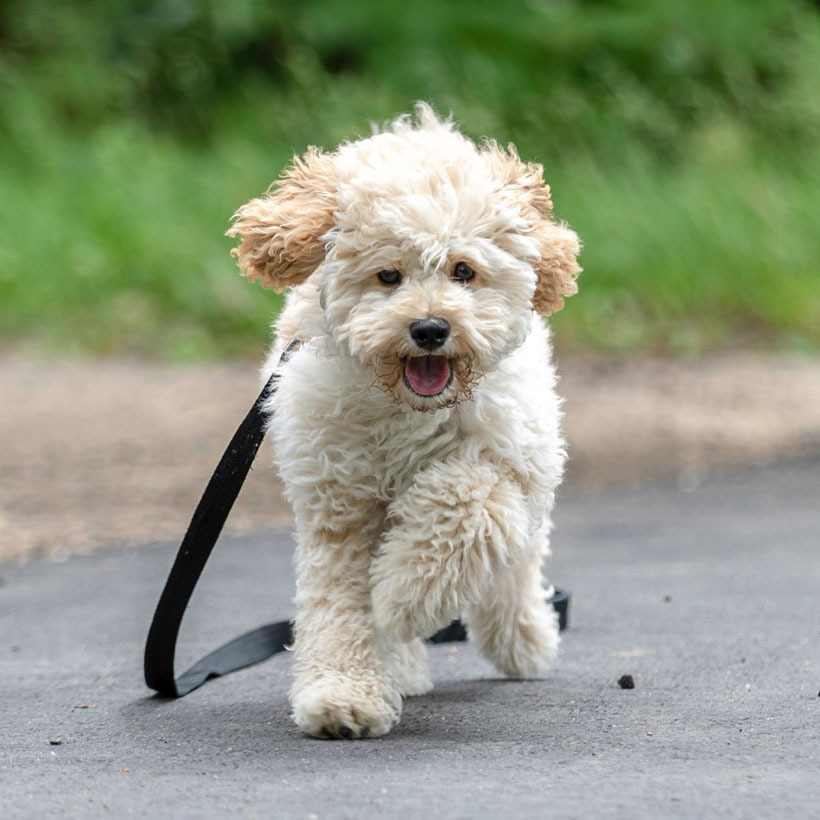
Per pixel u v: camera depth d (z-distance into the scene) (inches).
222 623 382.9
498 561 262.2
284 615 391.5
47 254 1044.5
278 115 1295.5
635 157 1187.3
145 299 1003.9
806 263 1047.6
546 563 467.5
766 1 1451.8
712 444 693.3
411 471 273.3
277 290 288.4
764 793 213.6
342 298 265.7
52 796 222.1
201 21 1476.4
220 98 1449.3
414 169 264.8
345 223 265.3
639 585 426.6
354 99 1268.5
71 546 500.7
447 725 272.2
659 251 1043.3
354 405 269.7
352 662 268.7
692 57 1403.8
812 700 282.0
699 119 1325.0
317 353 273.3
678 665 322.0
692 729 261.0
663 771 229.3
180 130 1418.6
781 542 497.0
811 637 348.2
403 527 266.2
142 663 336.8
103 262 1034.7
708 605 393.7
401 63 1379.2
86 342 960.9
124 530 522.6
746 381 852.6
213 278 1003.3
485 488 260.7
